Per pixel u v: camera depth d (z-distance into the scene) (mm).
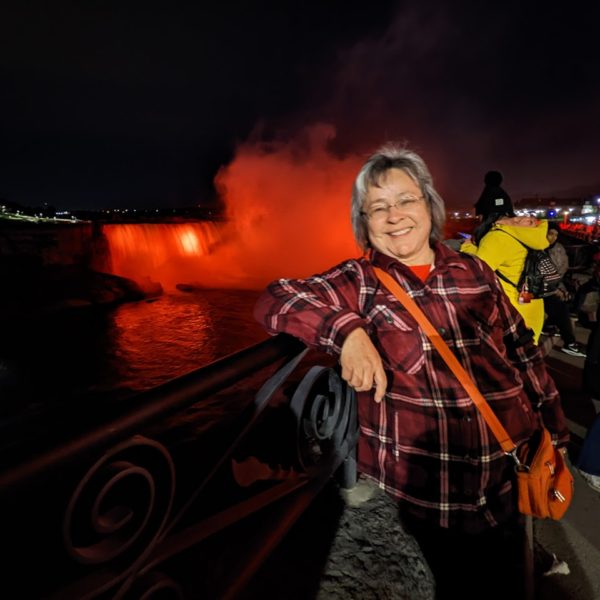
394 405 1407
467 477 1341
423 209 1443
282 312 1297
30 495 594
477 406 1330
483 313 1431
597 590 1784
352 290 1450
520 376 1590
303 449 1431
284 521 1294
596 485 2422
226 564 1521
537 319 2846
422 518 1397
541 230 2672
